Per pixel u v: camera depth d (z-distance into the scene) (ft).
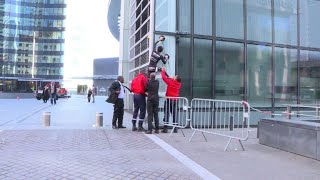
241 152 27.84
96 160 23.85
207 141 32.86
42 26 295.28
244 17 47.52
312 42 52.65
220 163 23.88
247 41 47.47
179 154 26.48
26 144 29.04
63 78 298.76
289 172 21.71
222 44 45.93
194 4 44.57
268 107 48.65
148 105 37.17
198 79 43.96
